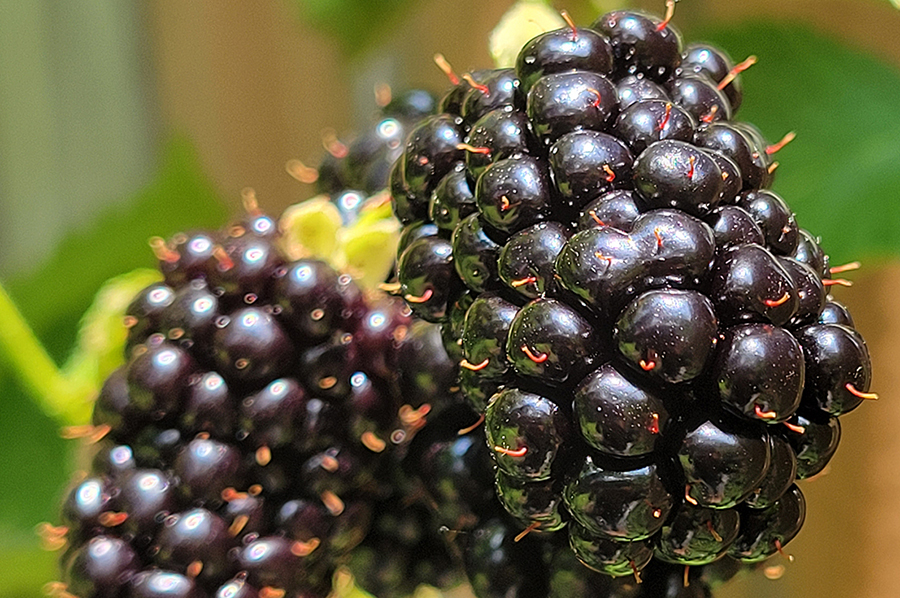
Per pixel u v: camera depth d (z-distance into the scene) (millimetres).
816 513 220
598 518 109
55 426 199
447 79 242
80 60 276
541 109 112
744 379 106
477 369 112
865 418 215
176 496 121
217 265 124
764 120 151
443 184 116
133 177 293
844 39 152
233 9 271
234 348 121
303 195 277
